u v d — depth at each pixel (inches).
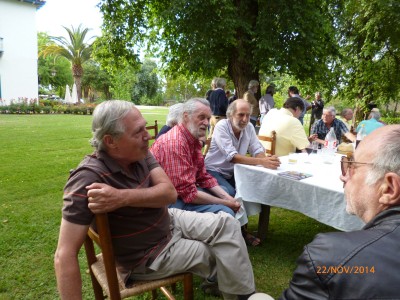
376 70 358.0
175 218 64.7
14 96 796.0
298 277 28.0
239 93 298.5
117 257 56.2
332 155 112.5
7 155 237.9
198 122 82.2
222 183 104.3
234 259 59.2
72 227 46.8
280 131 121.6
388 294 23.0
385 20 329.7
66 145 288.8
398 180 28.9
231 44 273.9
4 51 762.8
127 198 49.1
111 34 316.5
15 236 108.2
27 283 83.0
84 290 81.9
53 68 1318.9
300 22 250.2
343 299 24.5
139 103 1753.2
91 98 1600.6
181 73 350.0
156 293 76.6
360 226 71.7
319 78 294.4
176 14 253.3
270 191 88.8
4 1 743.1
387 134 31.5
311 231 118.0
